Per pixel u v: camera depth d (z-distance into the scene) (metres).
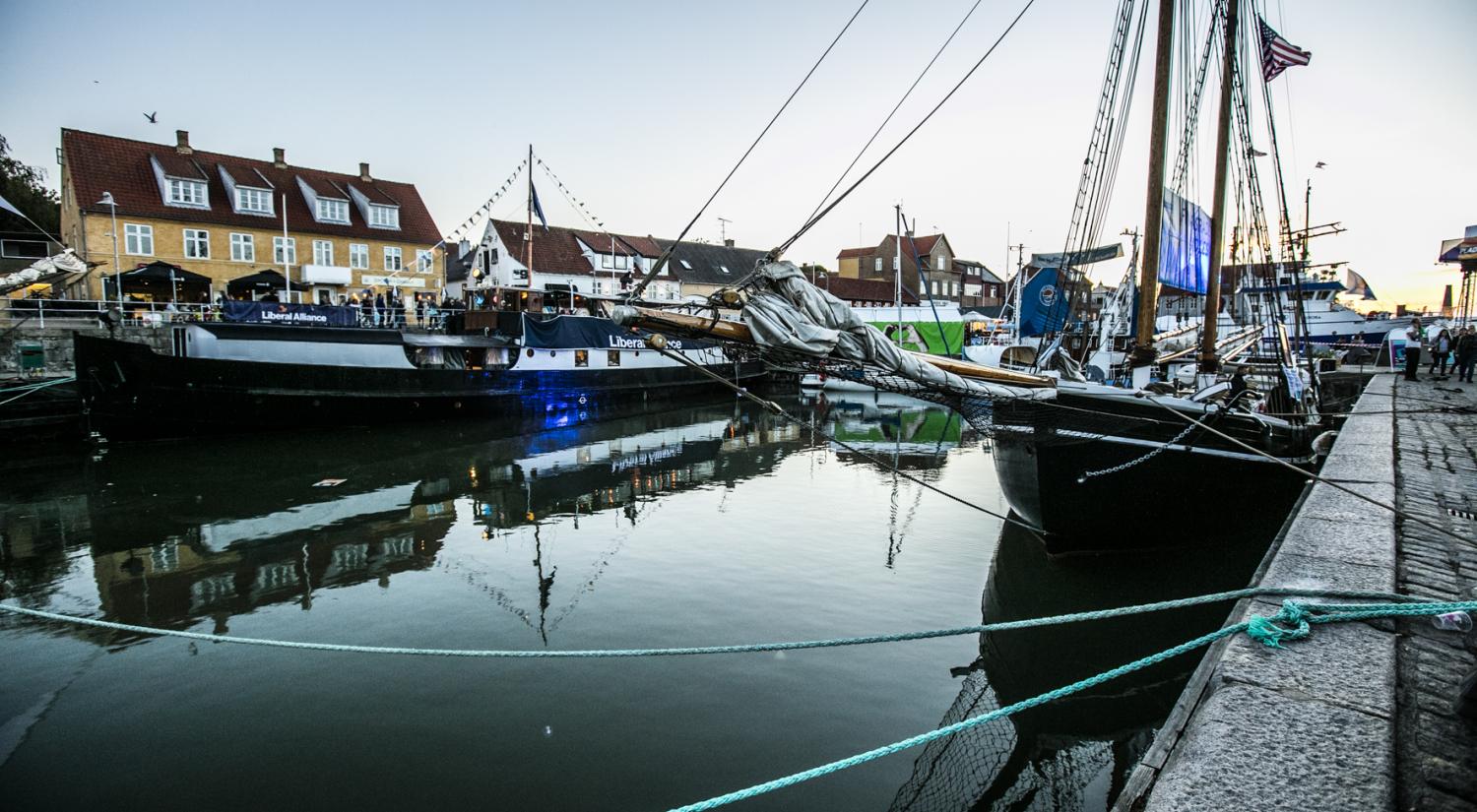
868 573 9.77
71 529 12.72
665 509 13.78
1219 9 13.89
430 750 5.76
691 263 62.81
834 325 6.65
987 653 7.34
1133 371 11.84
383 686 6.80
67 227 39.66
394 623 8.42
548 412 30.28
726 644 7.61
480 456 20.23
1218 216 13.68
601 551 11.03
